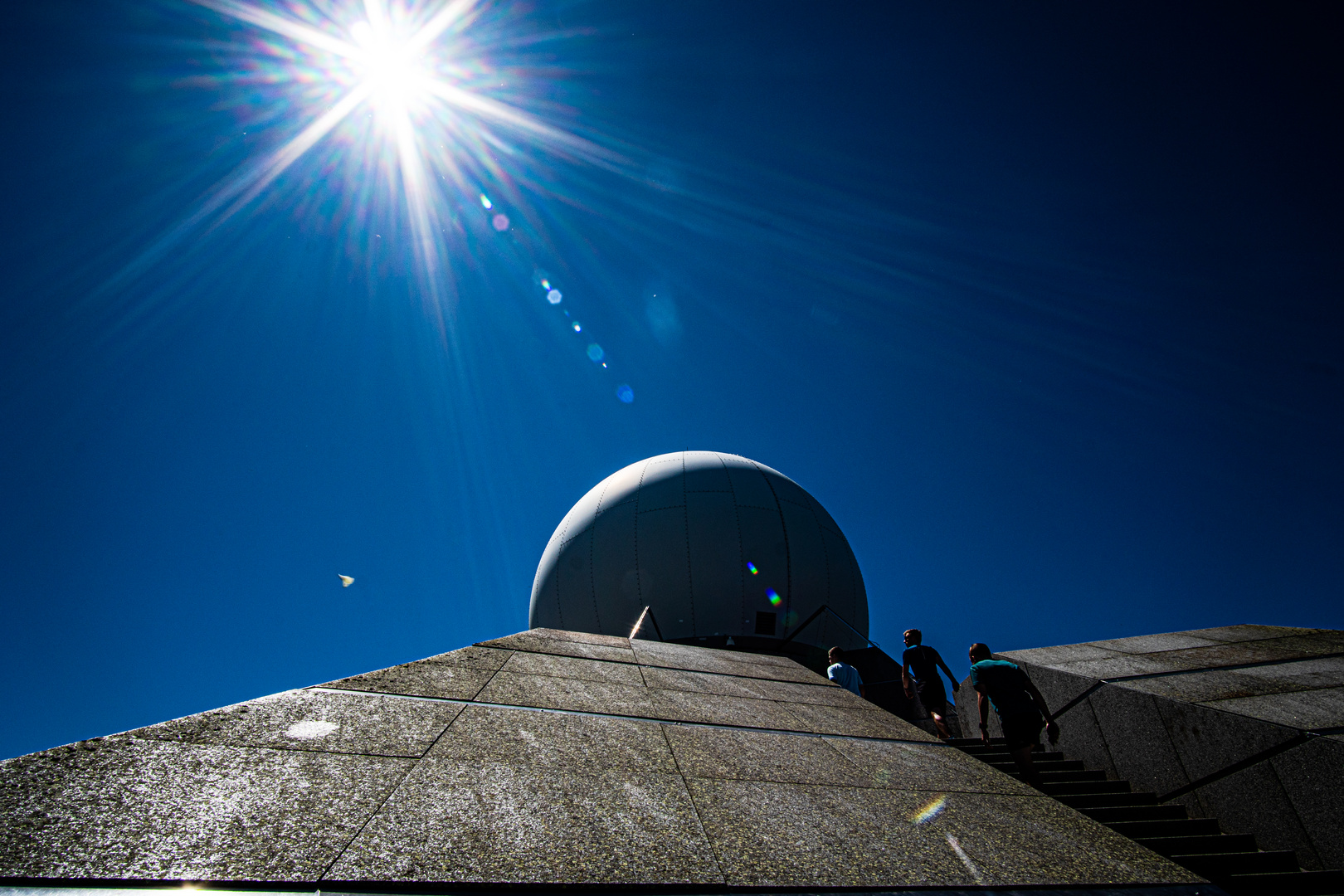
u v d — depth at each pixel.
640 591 13.93
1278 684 5.79
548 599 15.20
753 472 15.88
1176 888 2.78
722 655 7.12
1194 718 5.64
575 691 4.75
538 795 2.96
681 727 4.30
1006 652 8.12
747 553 14.09
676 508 14.59
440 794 2.83
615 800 3.03
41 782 2.50
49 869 2.01
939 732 7.23
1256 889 4.38
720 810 3.08
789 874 2.57
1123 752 6.30
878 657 13.03
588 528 15.20
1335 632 6.88
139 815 2.37
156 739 2.95
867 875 2.64
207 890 2.01
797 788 3.51
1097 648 7.67
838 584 14.97
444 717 3.79
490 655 5.40
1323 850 4.62
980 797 3.71
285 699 3.67
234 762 2.86
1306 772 4.79
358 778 2.87
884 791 3.65
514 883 2.25
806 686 6.29
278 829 2.39
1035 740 5.42
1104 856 3.05
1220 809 5.36
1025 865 2.88
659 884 2.37
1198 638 7.45
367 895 2.09
